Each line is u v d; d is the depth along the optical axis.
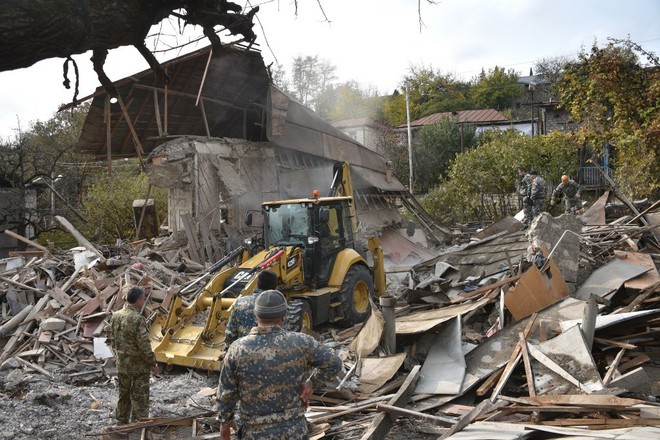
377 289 11.10
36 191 26.17
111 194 22.70
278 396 3.28
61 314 9.07
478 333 8.03
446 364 6.91
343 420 5.73
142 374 5.68
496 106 58.00
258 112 17.06
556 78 52.03
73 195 28.62
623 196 12.89
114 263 10.92
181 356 7.35
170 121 16.45
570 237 9.42
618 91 16.44
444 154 36.75
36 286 10.06
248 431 3.29
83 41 3.27
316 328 9.61
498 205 23.72
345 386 6.58
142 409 5.68
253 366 3.27
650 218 11.84
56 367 8.07
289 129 16.17
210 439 5.11
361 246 10.81
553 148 22.94
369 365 7.02
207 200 14.52
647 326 6.95
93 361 8.19
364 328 7.82
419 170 36.25
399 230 19.91
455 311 8.05
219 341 7.52
